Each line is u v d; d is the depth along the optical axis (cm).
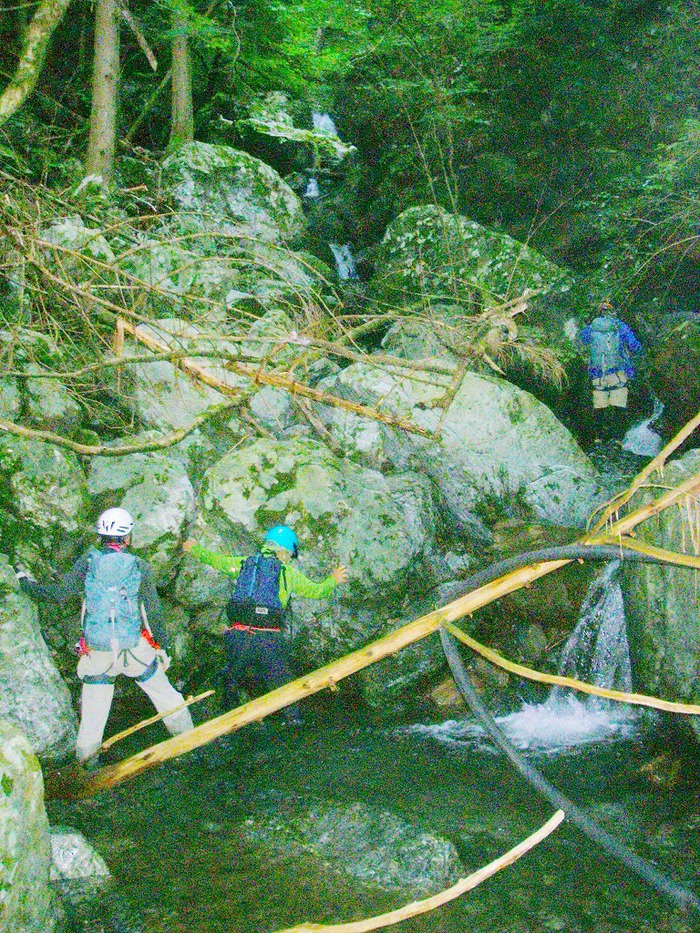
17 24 1166
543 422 825
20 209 519
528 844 176
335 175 1633
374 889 330
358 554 599
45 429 573
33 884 259
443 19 1402
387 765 463
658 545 443
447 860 343
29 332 606
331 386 807
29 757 268
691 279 1147
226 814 398
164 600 585
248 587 496
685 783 423
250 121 1497
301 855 356
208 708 540
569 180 1401
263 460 621
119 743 481
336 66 1541
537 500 784
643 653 469
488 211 1420
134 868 346
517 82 1482
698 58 1415
